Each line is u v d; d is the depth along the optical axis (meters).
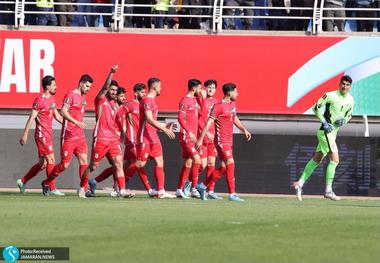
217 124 62.47
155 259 29.41
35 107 63.66
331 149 63.81
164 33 82.94
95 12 86.06
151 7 85.19
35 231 37.00
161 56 82.94
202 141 64.19
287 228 39.16
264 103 82.25
